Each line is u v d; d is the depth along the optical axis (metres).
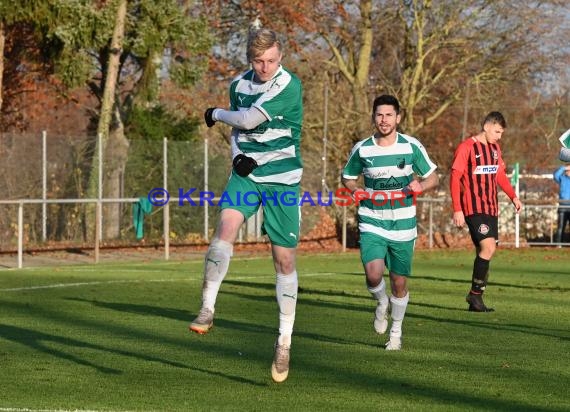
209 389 13.81
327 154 60.78
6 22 46.88
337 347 17.75
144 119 53.94
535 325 21.06
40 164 44.69
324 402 12.99
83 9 47.66
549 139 64.56
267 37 13.12
